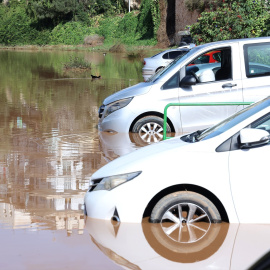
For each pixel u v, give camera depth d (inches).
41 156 547.5
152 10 3122.5
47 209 370.6
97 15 4252.0
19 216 355.3
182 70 625.3
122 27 3750.0
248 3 1212.5
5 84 1317.7
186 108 620.7
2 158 537.6
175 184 308.0
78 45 3905.0
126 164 321.1
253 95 610.9
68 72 1702.8
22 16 4274.1
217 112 618.2
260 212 309.1
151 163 313.1
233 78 613.6
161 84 629.6
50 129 710.5
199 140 329.4
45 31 4215.1
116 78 1471.5
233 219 310.5
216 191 308.2
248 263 271.7
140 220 312.3
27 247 296.8
